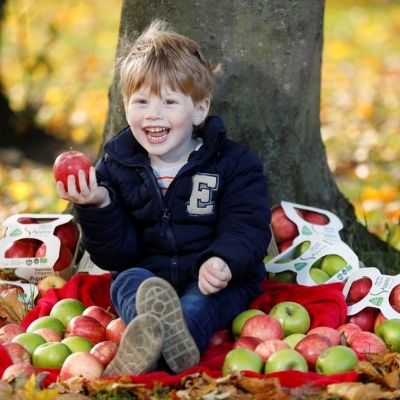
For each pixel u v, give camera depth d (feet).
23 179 35.22
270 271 21.13
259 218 18.93
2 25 43.14
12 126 40.83
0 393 15.51
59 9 67.21
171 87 18.54
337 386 15.67
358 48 63.52
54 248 21.11
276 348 17.08
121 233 19.08
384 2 81.46
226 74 22.48
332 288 19.86
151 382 16.03
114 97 23.45
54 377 16.51
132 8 22.77
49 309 19.72
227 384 15.76
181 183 19.06
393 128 41.88
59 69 54.70
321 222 22.11
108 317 19.01
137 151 19.43
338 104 47.01
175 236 19.20
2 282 21.11
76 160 18.01
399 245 27.84
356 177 35.32
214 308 18.16
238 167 19.34
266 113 22.79
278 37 22.50
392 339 18.10
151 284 16.10
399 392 15.62
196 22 22.30
